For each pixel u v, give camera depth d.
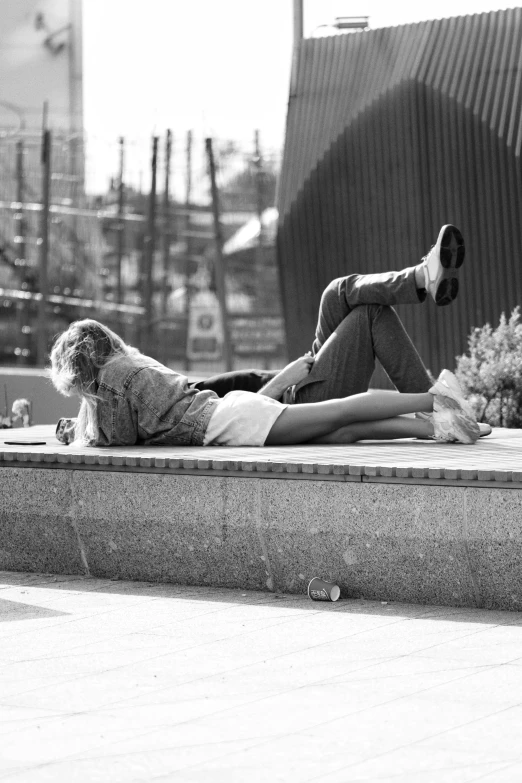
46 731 3.24
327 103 13.01
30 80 23.19
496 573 4.61
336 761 2.93
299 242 13.05
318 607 4.82
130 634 4.41
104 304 17.12
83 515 5.61
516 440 6.26
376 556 4.87
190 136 16.69
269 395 6.44
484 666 3.79
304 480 5.00
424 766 2.87
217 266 16.67
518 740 3.04
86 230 17.05
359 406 6.02
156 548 5.45
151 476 5.40
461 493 4.63
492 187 12.14
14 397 13.35
